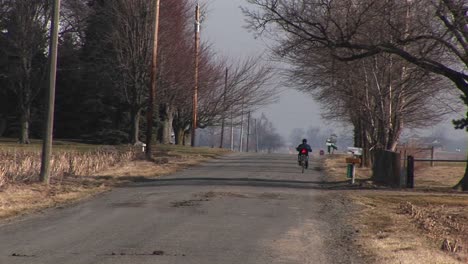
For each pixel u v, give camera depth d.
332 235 49.38
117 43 174.50
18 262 37.25
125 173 102.75
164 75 176.75
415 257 40.44
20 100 175.12
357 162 97.25
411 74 108.62
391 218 59.81
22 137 174.88
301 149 120.88
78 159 104.25
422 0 88.12
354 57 91.81
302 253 41.59
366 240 47.16
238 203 68.25
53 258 38.50
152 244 43.50
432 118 145.25
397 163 93.44
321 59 112.56
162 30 174.25
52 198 70.12
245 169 122.12
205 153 173.88
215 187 85.06
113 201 69.69
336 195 80.12
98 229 50.22
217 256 39.59
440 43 89.12
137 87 175.62
